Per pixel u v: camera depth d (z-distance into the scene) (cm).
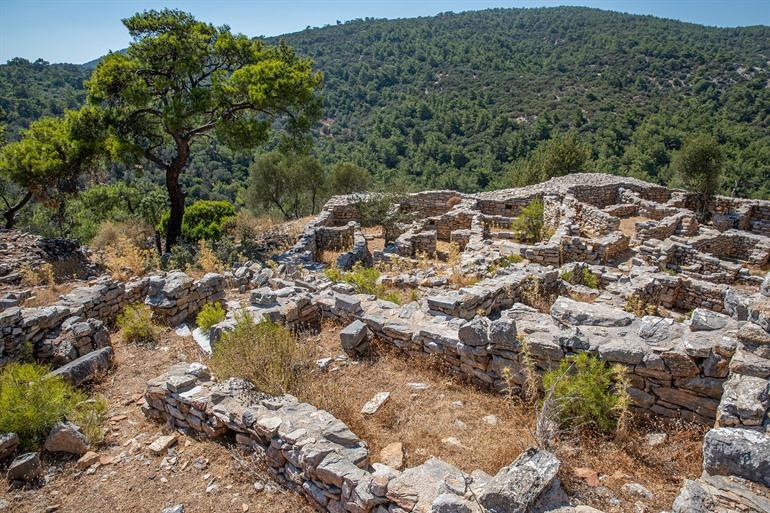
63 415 541
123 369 707
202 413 518
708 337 491
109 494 447
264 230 2131
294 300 800
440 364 636
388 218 1803
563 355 546
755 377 432
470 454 470
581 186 2228
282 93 1725
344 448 429
